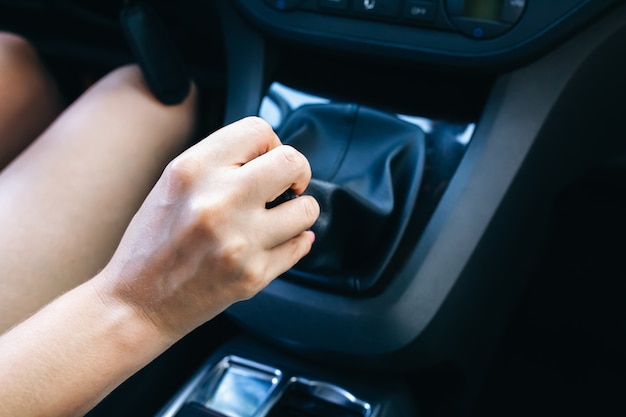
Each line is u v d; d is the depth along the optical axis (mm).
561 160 687
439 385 769
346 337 638
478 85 676
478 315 695
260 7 701
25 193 706
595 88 644
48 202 703
